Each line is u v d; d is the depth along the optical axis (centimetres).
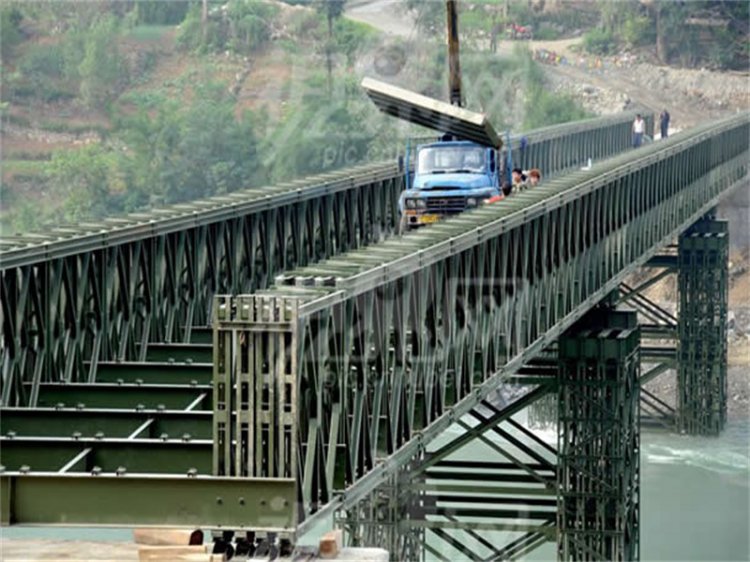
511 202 3506
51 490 2300
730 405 3772
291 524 2256
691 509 3341
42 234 3166
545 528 3566
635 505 3538
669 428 3706
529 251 3466
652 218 3991
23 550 2469
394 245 2844
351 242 3775
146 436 2639
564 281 3700
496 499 3350
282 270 3631
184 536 2273
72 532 2497
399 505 2892
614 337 3938
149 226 3316
